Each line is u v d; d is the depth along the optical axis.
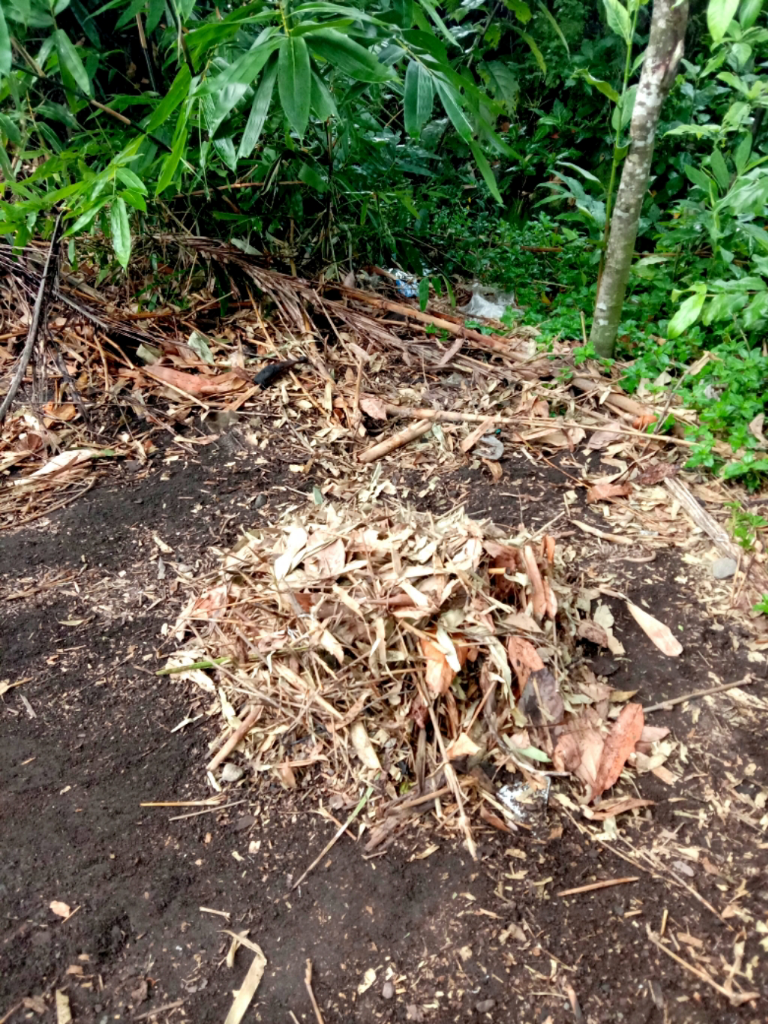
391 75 2.42
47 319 3.59
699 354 3.55
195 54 2.59
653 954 1.66
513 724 2.05
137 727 2.12
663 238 3.80
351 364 3.64
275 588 2.29
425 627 2.11
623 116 3.29
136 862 1.83
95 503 2.95
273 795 1.97
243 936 1.70
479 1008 1.58
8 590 2.55
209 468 3.11
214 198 4.01
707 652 2.33
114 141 3.41
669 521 2.81
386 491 2.98
